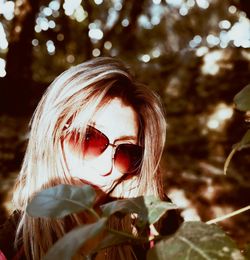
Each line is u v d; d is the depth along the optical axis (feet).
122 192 4.50
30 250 4.01
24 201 4.19
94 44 31.04
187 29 31.73
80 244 1.58
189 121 18.84
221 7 29.30
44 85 23.99
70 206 2.02
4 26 26.55
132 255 3.90
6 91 22.81
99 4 29.71
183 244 1.78
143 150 4.52
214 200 14.89
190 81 20.36
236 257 1.72
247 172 15.93
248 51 20.18
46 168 4.09
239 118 17.20
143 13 30.78
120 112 4.17
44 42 29.04
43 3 27.27
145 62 23.02
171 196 15.21
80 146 4.00
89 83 4.00
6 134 18.72
